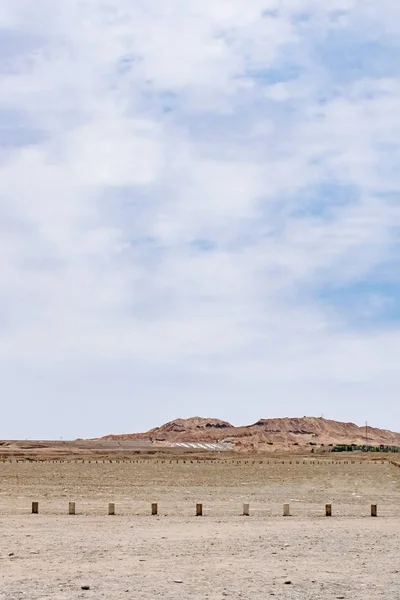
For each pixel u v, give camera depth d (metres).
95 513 40.72
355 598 18.12
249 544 27.67
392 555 25.23
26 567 22.30
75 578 20.53
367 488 68.19
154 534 30.64
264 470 104.44
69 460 146.12
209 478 81.19
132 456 175.25
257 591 18.88
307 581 20.38
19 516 38.41
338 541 28.83
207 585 19.64
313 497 56.16
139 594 18.38
